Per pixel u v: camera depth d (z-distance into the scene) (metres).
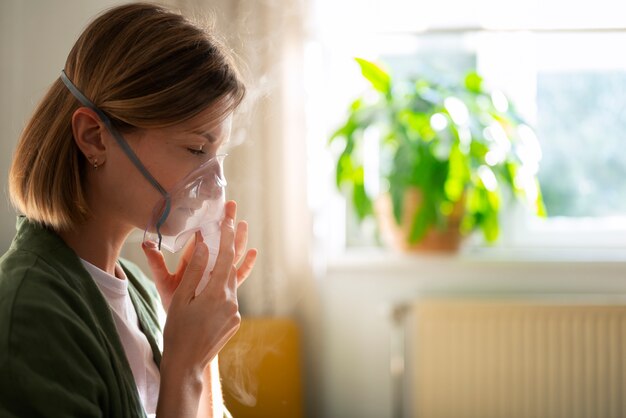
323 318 2.74
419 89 2.58
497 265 2.69
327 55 2.80
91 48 0.91
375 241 2.87
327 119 2.80
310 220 2.59
